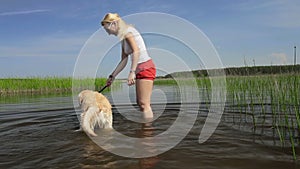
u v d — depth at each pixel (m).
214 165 2.45
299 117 3.77
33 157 2.76
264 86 6.43
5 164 2.56
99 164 2.51
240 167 2.39
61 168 2.43
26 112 6.20
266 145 3.05
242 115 5.06
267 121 4.40
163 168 2.39
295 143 3.11
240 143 3.15
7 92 15.77
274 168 2.36
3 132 4.01
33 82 17.00
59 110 6.45
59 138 3.57
